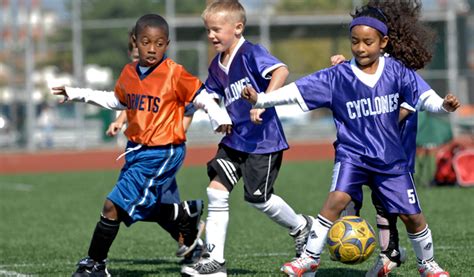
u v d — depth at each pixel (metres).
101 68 71.06
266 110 16.55
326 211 14.85
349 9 74.75
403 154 14.83
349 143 14.83
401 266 18.09
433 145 37.59
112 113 68.62
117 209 16.22
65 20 71.00
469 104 71.06
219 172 16.52
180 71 16.45
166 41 16.41
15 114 69.31
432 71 71.81
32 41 68.38
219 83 17.06
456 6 72.44
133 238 24.70
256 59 16.34
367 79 14.70
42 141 68.81
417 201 14.83
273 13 73.69
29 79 68.19
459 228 24.95
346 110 14.81
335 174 14.89
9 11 72.00
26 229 28.11
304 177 45.22
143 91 16.45
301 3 75.81
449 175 38.78
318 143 64.69
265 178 16.52
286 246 22.30
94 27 71.06
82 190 42.12
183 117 16.75
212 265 16.36
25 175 53.69
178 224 17.91
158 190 16.59
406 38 15.54
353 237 14.63
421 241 15.02
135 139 16.42
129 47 20.17
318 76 14.91
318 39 77.12
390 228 16.14
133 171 16.31
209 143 68.31
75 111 68.50
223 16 16.50
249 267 18.55
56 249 23.22
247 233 25.20
